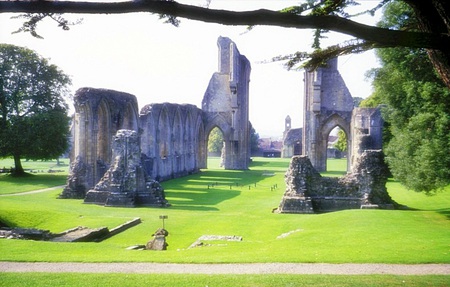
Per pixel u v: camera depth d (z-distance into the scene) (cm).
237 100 7800
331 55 561
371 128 5597
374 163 3141
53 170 7006
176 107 6291
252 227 2561
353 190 3131
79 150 4250
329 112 6894
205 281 1277
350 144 6831
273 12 452
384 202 3100
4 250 1730
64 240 2052
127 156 3550
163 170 5675
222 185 5019
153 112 5525
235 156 7844
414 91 2461
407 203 3369
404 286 1212
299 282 1257
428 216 2547
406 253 1645
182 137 6519
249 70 8075
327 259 1584
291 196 3109
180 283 1255
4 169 6050
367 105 7444
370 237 1989
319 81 6781
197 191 4425
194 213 3073
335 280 1280
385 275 1346
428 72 2425
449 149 2253
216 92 7950
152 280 1289
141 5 435
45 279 1302
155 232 2306
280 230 2450
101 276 1341
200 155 7900
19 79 5644
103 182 3553
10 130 5447
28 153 5619
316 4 524
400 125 2855
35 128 5459
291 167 3192
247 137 7981
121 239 2261
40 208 2986
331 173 6419
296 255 1670
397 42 467
